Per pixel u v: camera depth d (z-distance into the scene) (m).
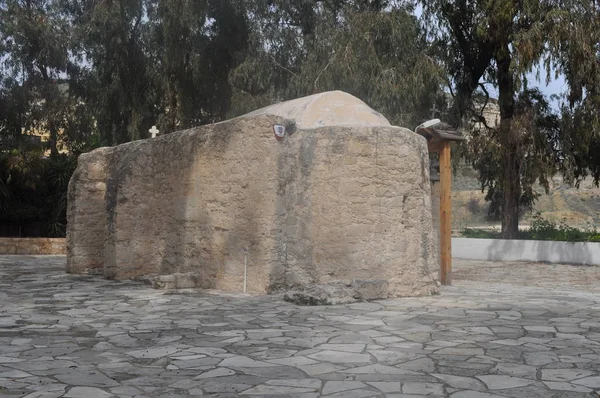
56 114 31.67
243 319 7.24
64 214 25.95
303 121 10.42
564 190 46.38
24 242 21.20
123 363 5.07
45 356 5.34
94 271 13.86
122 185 12.37
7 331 6.54
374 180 9.47
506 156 21.48
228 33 24.47
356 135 9.52
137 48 25.44
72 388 4.31
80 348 5.66
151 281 11.12
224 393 4.20
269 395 4.15
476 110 24.64
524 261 20.12
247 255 9.91
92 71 29.70
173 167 11.52
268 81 22.12
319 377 4.61
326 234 9.48
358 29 20.42
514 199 21.97
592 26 18.66
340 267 9.39
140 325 6.88
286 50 22.92
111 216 12.52
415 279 9.56
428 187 10.05
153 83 25.70
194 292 9.91
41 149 27.12
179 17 22.39
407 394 4.16
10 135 30.67
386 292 9.14
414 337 6.12
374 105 19.97
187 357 5.27
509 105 22.05
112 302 8.82
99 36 24.61
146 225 12.17
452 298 9.27
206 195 10.68
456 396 4.12
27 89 30.58
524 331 6.44
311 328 6.62
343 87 20.12
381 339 6.02
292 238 9.77
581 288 12.16
